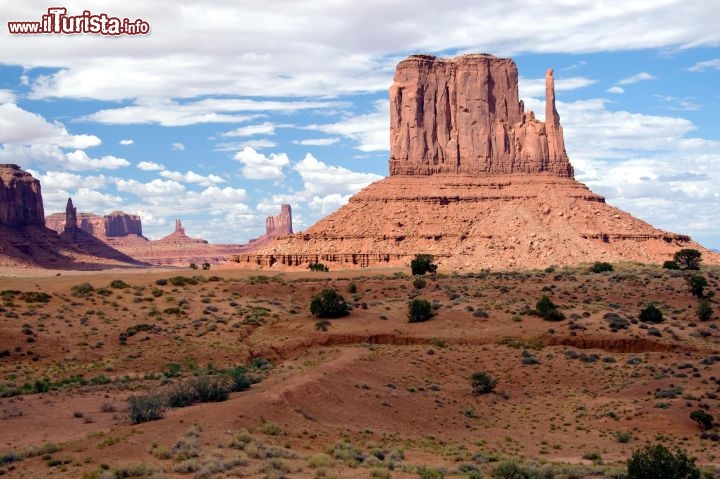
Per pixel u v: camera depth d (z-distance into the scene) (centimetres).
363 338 10256
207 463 4400
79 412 6425
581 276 16325
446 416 7319
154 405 5906
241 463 4500
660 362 9231
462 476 4884
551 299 13138
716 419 7031
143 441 4897
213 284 14212
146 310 11838
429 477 4722
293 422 5906
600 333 10206
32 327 10250
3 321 10319
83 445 4859
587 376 8775
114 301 12200
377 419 6719
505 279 16025
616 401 7838
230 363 9681
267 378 7856
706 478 5312
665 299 13438
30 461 4553
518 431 7100
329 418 6369
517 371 8944
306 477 4381
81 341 10062
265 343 10381
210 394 6606
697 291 13450
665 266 18962
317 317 11312
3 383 8131
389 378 8112
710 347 9944
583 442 6719
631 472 5006
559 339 10131
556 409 7794
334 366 7875
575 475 5262
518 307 11900
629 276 15738
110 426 5791
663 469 4938
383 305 12431
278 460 4619
